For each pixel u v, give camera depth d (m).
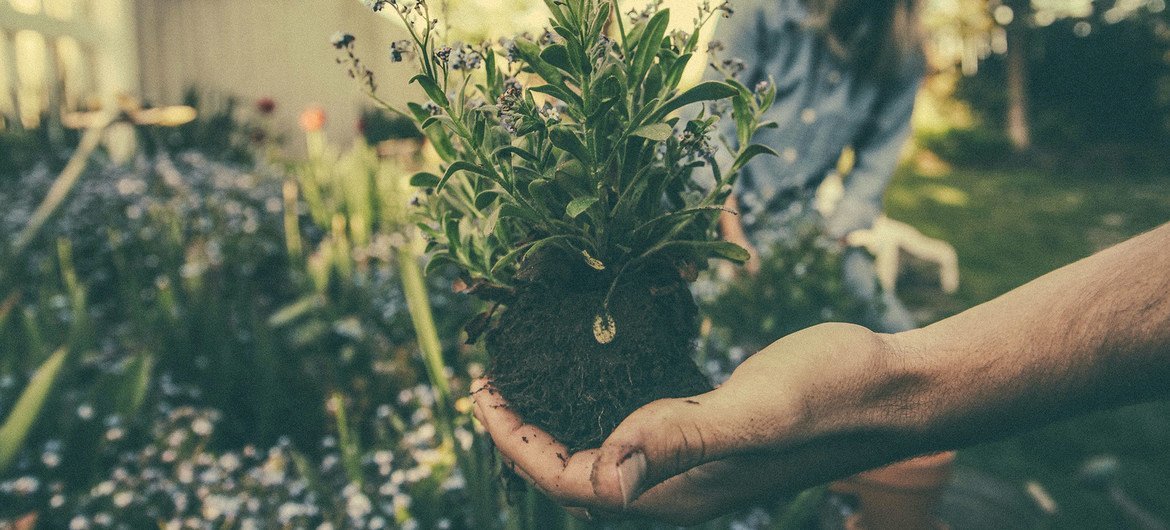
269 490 1.82
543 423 0.79
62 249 2.32
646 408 0.60
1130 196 10.90
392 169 4.46
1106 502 2.60
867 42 1.75
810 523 1.92
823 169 1.86
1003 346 0.63
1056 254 7.16
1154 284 0.60
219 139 5.53
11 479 1.79
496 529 1.49
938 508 1.82
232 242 3.20
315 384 2.37
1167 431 3.15
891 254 4.14
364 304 2.73
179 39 6.27
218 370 2.22
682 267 0.79
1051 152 16.50
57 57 5.17
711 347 2.20
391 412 2.05
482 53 0.79
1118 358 0.60
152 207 3.31
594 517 0.75
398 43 0.82
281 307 2.98
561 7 0.72
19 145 4.42
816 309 2.23
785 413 0.60
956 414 0.63
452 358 2.58
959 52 20.44
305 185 3.91
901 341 0.67
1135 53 17.11
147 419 2.09
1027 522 1.87
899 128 1.88
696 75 1.63
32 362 2.05
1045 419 0.63
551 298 0.82
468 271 0.88
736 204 1.70
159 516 1.77
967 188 11.76
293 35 7.08
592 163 0.73
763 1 1.77
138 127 4.98
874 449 0.66
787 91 1.80
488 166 0.75
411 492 1.74
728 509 0.71
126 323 2.70
